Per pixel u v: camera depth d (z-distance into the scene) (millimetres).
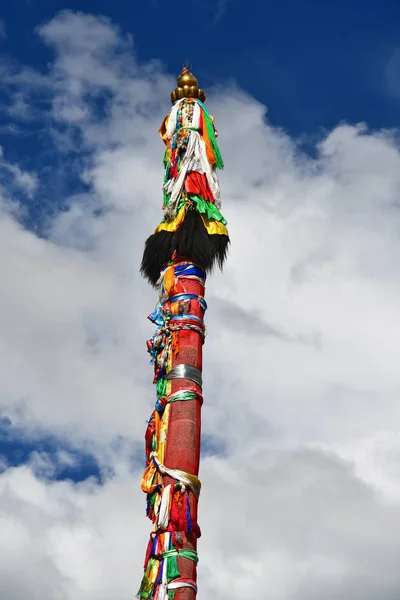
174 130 36688
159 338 32094
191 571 27719
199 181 34875
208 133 36438
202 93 38188
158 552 27953
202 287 33344
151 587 27625
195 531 28406
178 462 29375
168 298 32938
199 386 31156
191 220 33938
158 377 31656
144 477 29750
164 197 35438
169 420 30312
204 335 32500
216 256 33875
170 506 28500
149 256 34406
